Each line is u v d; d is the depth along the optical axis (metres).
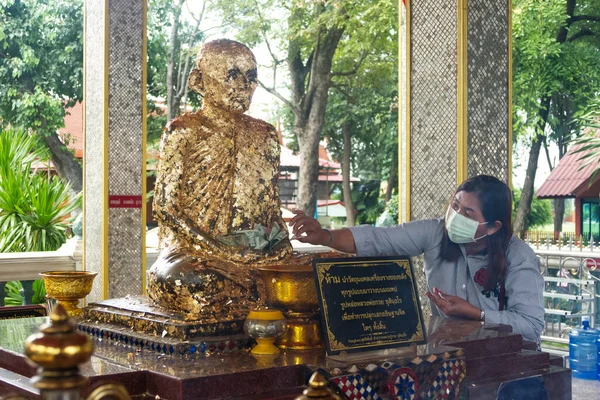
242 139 3.76
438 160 5.52
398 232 3.92
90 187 7.58
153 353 3.01
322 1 19.06
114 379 2.58
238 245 3.60
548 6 16.67
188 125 3.63
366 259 3.05
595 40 18.41
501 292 3.78
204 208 3.63
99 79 7.43
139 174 7.48
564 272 8.69
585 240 13.88
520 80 16.83
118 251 7.31
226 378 2.59
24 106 16.25
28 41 16.77
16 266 6.68
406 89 5.71
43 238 8.32
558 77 17.06
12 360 3.00
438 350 3.00
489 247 3.74
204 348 2.97
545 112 17.94
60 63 17.09
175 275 3.25
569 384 3.41
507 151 5.46
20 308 4.72
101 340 3.38
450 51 5.43
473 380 3.15
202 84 3.76
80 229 7.76
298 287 3.03
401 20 7.61
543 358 3.46
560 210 18.88
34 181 8.74
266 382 2.68
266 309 3.13
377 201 22.02
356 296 2.96
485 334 3.42
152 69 18.92
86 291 4.01
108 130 7.31
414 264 5.84
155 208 3.57
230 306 3.31
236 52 3.72
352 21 18.98
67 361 1.28
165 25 18.62
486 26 5.37
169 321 3.10
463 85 5.23
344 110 20.50
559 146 18.22
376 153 21.19
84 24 7.87
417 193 5.67
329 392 1.49
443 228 3.94
